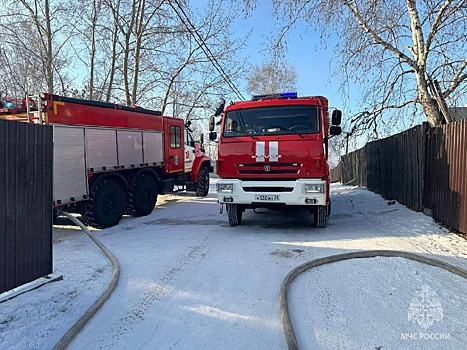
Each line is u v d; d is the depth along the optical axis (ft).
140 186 28.60
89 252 17.79
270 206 22.21
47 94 20.07
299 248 17.58
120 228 24.48
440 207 21.27
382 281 12.67
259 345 8.84
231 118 22.03
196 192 44.01
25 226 11.87
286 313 10.05
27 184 11.94
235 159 21.27
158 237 21.16
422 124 23.61
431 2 24.00
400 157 28.25
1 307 10.90
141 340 9.15
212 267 14.83
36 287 12.42
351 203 34.06
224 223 25.52
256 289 12.34
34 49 53.06
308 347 8.63
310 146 20.17
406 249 16.61
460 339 8.83
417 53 25.52
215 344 8.91
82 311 10.85
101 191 23.93
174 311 10.77
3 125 10.91
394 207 27.63
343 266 14.46
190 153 39.65
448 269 13.61
